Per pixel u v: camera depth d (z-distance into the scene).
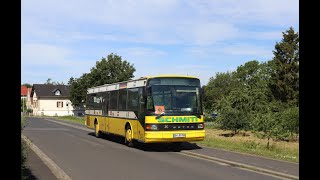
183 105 16.56
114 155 15.48
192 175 10.73
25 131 30.98
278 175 10.60
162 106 16.28
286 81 52.12
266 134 18.58
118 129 20.27
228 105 28.11
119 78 59.62
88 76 61.09
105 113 22.78
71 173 11.20
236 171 11.38
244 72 88.56
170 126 16.23
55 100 104.06
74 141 22.00
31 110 107.25
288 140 23.78
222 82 87.00
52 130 32.56
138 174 10.98
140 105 16.98
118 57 60.91
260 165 12.16
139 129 17.09
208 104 74.19
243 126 27.58
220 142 20.69
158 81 16.47
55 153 16.20
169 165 12.66
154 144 19.64
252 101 27.97
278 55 53.69
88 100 27.53
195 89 16.89
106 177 10.55
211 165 12.63
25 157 10.49
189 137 16.47
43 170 11.32
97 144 20.20
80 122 50.53
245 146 18.70
